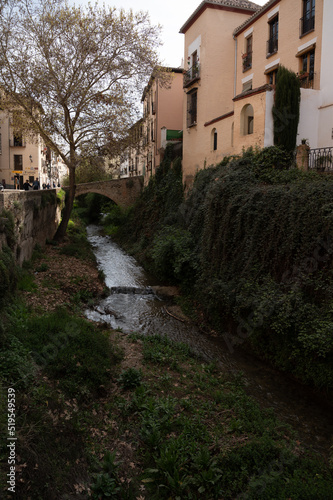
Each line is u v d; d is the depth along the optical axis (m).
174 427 6.07
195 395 7.18
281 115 12.70
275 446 5.61
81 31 16.52
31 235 14.63
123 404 6.54
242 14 20.11
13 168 35.00
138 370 7.77
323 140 13.50
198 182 16.61
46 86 16.47
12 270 9.38
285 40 15.75
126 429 6.02
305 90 13.38
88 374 6.87
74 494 4.50
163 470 5.07
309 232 8.27
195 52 21.05
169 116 29.59
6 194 10.52
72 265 15.97
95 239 28.91
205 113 19.58
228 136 16.73
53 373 6.57
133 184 32.69
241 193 11.21
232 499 4.79
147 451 5.52
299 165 12.28
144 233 23.34
